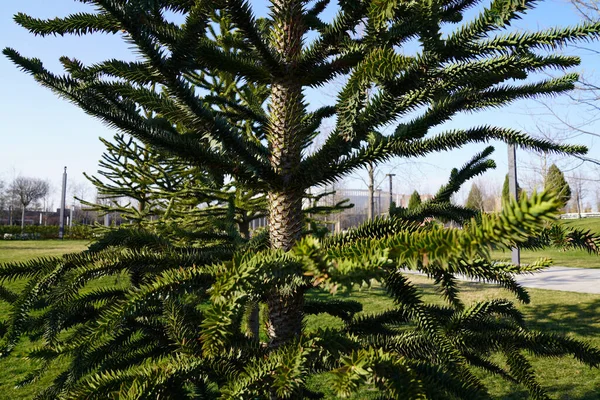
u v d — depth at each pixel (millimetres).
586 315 7945
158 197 4707
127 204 5156
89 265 1134
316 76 1328
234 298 764
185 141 1180
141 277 1509
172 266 1246
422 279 11609
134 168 4516
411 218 1640
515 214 478
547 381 5121
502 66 1091
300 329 1235
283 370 825
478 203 42875
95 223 4758
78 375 1347
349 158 1176
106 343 1387
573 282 11992
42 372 1509
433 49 994
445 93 1221
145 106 1197
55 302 1229
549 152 1325
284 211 1275
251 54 1378
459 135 1261
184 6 1357
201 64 1323
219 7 1162
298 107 1337
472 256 529
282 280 881
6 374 5613
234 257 765
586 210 57750
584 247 768
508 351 1272
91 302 1504
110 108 1175
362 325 1406
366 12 1174
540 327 7281
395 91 1015
